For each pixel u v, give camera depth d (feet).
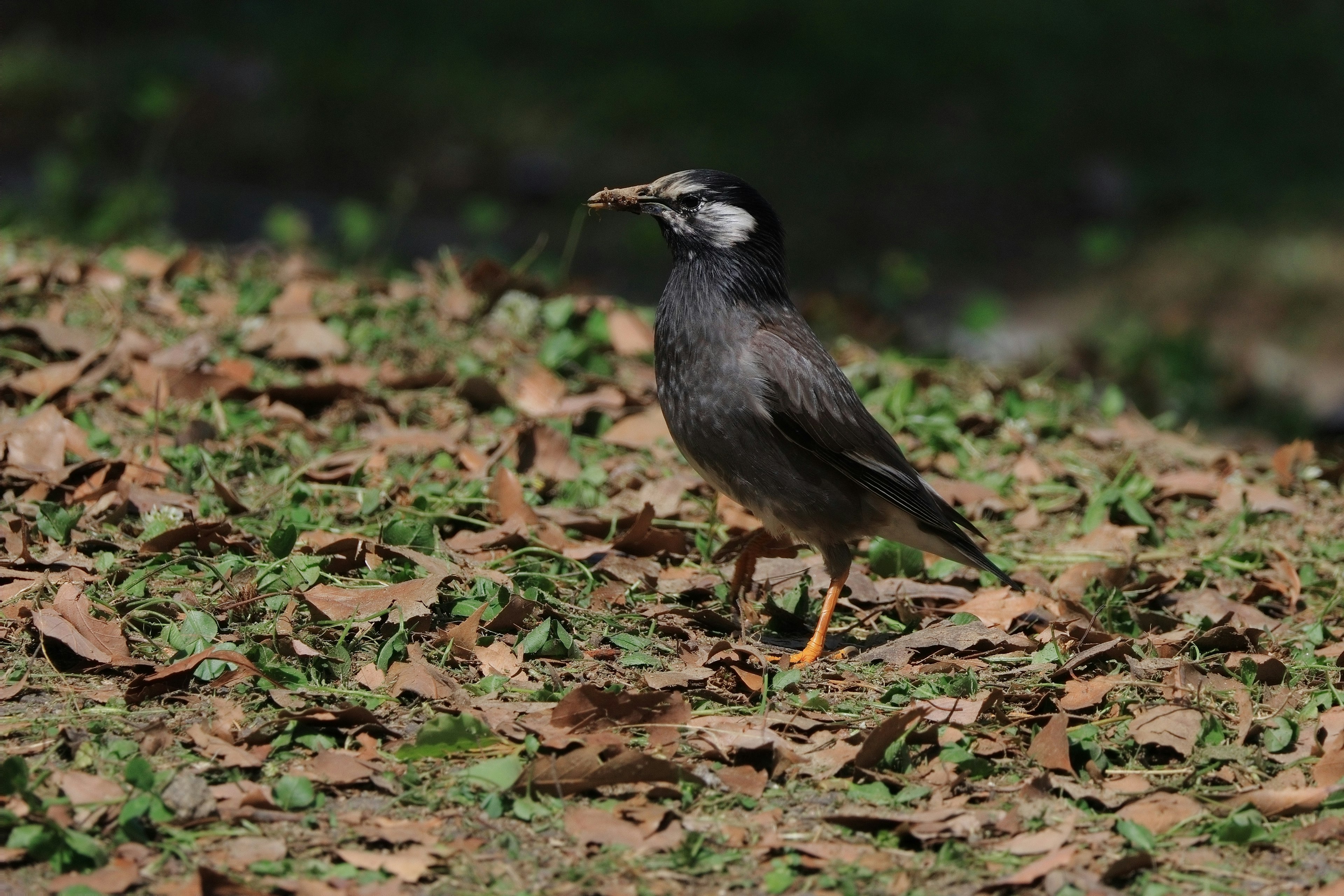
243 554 30.04
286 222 55.47
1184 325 81.56
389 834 21.01
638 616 29.43
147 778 21.38
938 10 124.77
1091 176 104.42
